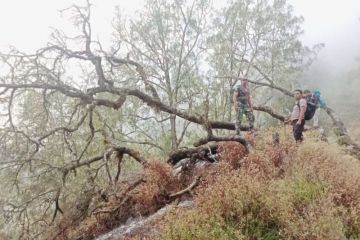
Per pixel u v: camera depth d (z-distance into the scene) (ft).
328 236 19.63
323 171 25.22
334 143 32.91
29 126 33.45
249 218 21.97
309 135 34.22
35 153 32.01
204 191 26.63
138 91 38.78
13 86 31.22
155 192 31.78
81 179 36.32
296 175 25.30
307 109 34.06
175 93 53.78
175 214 24.91
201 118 37.60
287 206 21.62
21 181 33.47
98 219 34.09
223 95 56.03
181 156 36.45
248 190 23.32
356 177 24.75
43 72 33.30
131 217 32.35
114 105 36.27
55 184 34.24
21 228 34.35
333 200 22.88
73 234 34.73
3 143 31.45
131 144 49.80
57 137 34.94
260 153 28.91
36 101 33.63
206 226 21.48
